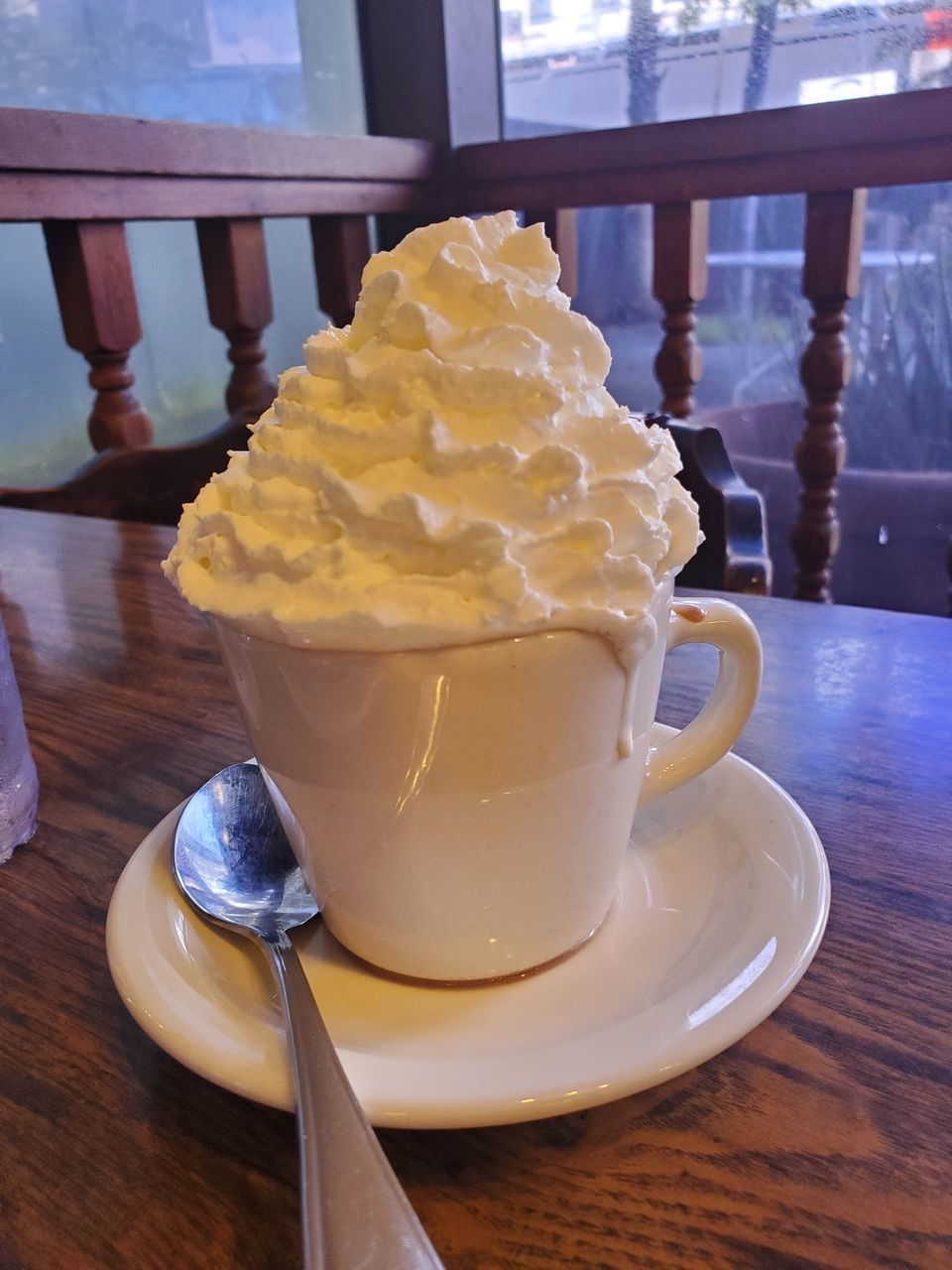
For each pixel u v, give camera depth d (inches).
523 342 14.2
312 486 13.1
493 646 11.9
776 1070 12.7
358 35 72.4
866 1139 11.6
